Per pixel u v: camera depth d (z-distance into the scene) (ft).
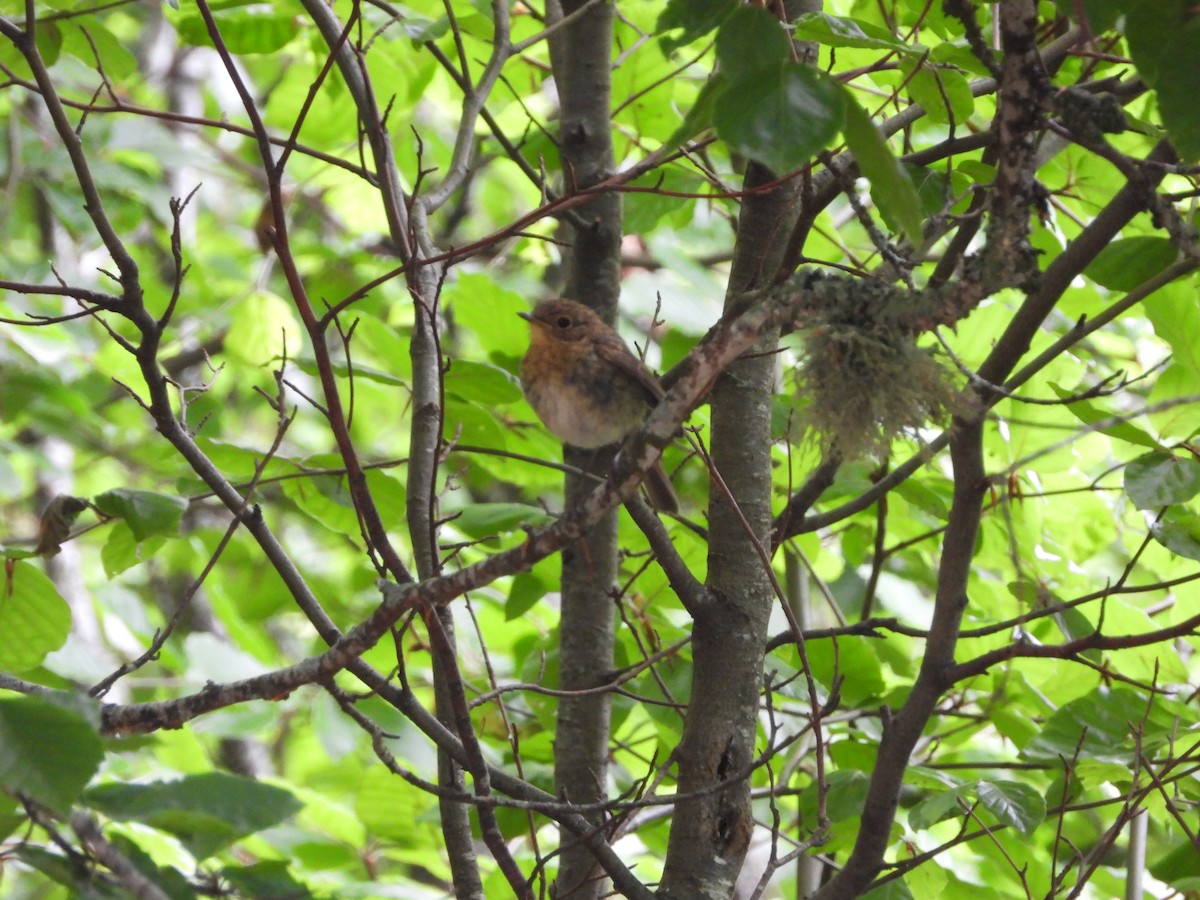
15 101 50.60
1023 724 31.27
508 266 67.62
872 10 33.47
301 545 72.95
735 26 15.78
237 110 73.67
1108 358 44.27
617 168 36.32
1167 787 28.99
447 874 38.91
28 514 65.36
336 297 61.26
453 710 22.06
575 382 33.09
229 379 74.84
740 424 25.08
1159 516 24.36
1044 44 29.04
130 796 21.53
